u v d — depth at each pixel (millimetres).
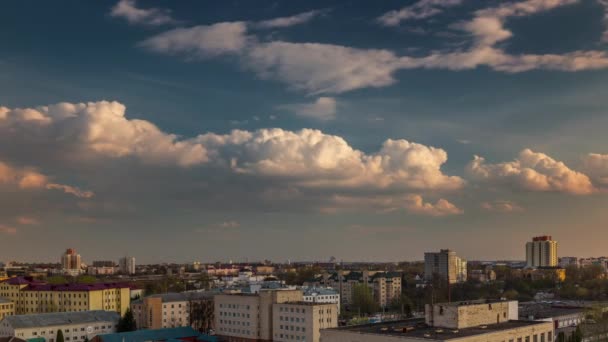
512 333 169250
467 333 162125
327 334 170750
